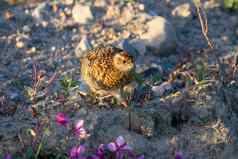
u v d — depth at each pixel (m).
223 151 7.63
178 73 8.83
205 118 7.92
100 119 7.67
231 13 10.93
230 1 10.93
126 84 7.88
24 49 9.55
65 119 6.99
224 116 8.04
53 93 8.37
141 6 10.55
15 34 9.94
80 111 7.85
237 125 8.16
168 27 9.60
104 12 10.52
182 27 10.33
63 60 9.28
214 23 10.55
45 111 7.93
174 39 9.55
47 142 7.39
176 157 7.18
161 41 9.45
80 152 7.04
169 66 9.18
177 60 9.40
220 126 7.80
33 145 7.20
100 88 7.92
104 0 10.80
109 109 7.91
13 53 9.45
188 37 10.08
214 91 8.29
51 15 10.50
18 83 8.67
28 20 10.38
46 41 9.79
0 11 10.70
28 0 11.12
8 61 9.23
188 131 7.76
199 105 8.02
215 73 8.80
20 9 10.77
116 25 10.11
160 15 10.55
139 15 10.27
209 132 7.73
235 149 7.74
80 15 10.31
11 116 7.88
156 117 7.80
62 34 9.99
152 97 8.21
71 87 8.29
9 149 7.33
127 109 7.84
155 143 7.57
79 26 10.19
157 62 9.24
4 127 7.61
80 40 9.80
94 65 7.80
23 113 7.93
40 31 10.05
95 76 7.83
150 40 9.51
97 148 7.44
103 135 7.54
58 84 8.60
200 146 7.62
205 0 11.17
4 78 8.80
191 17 10.55
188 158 7.54
